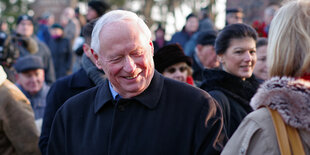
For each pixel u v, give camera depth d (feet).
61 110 7.14
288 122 4.73
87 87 9.52
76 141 6.67
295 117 4.68
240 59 9.02
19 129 9.09
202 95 6.48
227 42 9.20
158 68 10.57
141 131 6.24
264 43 11.37
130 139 6.23
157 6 59.00
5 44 16.72
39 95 13.88
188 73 11.16
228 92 8.66
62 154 6.92
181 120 6.26
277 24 5.21
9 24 61.26
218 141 6.17
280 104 4.82
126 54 6.03
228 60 9.21
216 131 6.18
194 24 23.54
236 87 8.76
